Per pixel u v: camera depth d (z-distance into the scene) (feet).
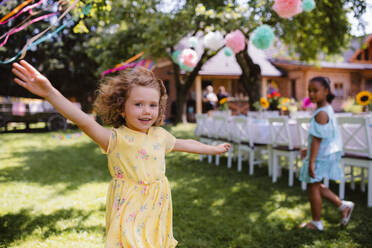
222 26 19.33
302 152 10.03
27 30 38.11
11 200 12.09
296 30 22.68
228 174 16.49
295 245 8.39
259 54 54.13
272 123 15.05
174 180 15.25
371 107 13.98
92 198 12.38
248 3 17.04
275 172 14.80
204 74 46.32
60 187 13.96
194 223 9.84
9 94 47.47
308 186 9.34
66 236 8.83
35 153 23.07
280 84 54.65
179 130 34.19
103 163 19.34
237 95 54.13
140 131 5.16
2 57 40.40
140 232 4.80
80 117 4.51
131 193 4.90
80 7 9.81
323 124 8.61
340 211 9.43
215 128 19.45
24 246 8.21
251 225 9.70
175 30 23.18
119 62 29.22
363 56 54.19
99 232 9.13
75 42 44.98
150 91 4.88
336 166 8.99
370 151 11.12
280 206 11.35
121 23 22.68
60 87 48.39
